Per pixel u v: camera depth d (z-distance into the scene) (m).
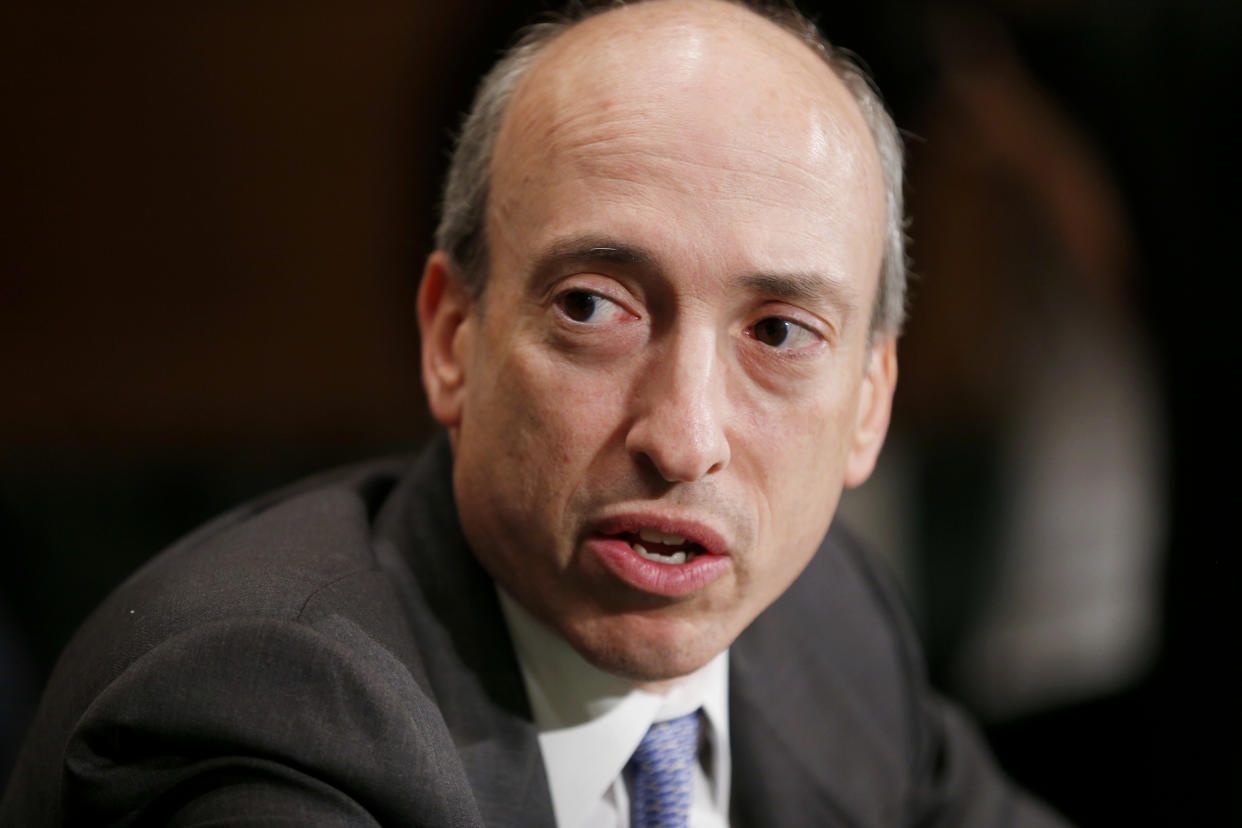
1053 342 8.93
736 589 2.97
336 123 8.46
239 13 8.18
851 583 4.56
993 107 8.28
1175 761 7.17
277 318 8.54
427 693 2.91
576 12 3.31
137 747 2.53
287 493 4.00
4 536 7.30
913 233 8.88
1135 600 8.45
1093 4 7.71
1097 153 8.02
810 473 2.99
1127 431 8.62
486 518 3.08
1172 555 7.31
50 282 8.00
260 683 2.57
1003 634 8.82
